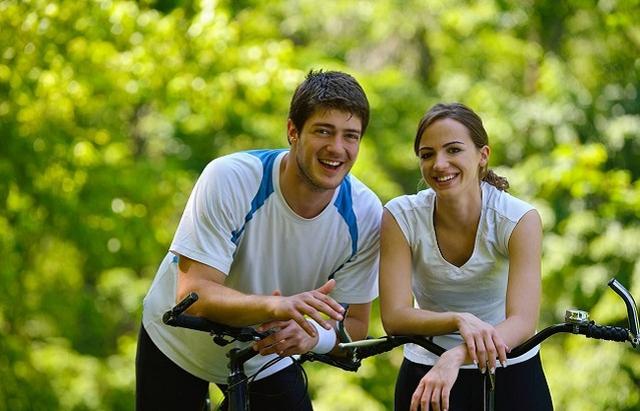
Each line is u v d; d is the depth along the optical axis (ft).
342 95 19.34
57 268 60.54
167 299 21.90
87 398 60.23
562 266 58.65
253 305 18.93
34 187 53.11
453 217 20.42
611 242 57.06
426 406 17.95
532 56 67.46
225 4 54.39
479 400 21.16
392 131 73.10
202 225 20.20
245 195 20.24
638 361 56.49
